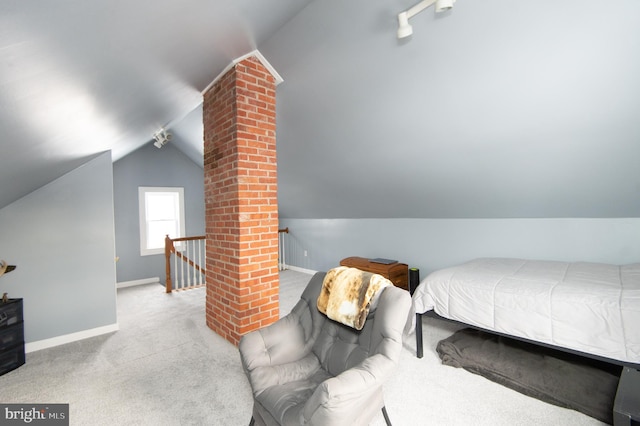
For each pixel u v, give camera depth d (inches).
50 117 56.4
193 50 72.1
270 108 108.9
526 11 61.7
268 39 95.0
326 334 68.6
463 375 86.0
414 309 98.4
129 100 78.4
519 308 79.1
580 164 90.4
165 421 68.6
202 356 98.7
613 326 66.9
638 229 102.1
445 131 98.4
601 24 58.6
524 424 65.8
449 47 74.5
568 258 116.0
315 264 222.7
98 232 120.0
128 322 130.9
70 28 35.3
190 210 238.7
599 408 67.1
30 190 103.2
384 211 168.1
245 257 102.1
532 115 81.8
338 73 95.7
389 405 73.0
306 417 44.6
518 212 123.2
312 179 165.6
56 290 110.7
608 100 71.0
